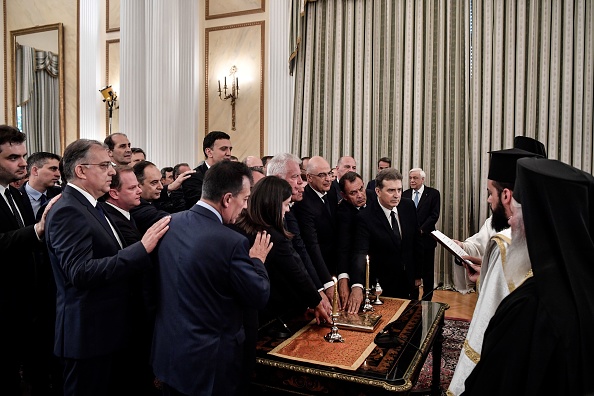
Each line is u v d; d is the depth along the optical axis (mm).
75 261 1742
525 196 1119
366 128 6227
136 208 2809
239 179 1697
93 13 8086
